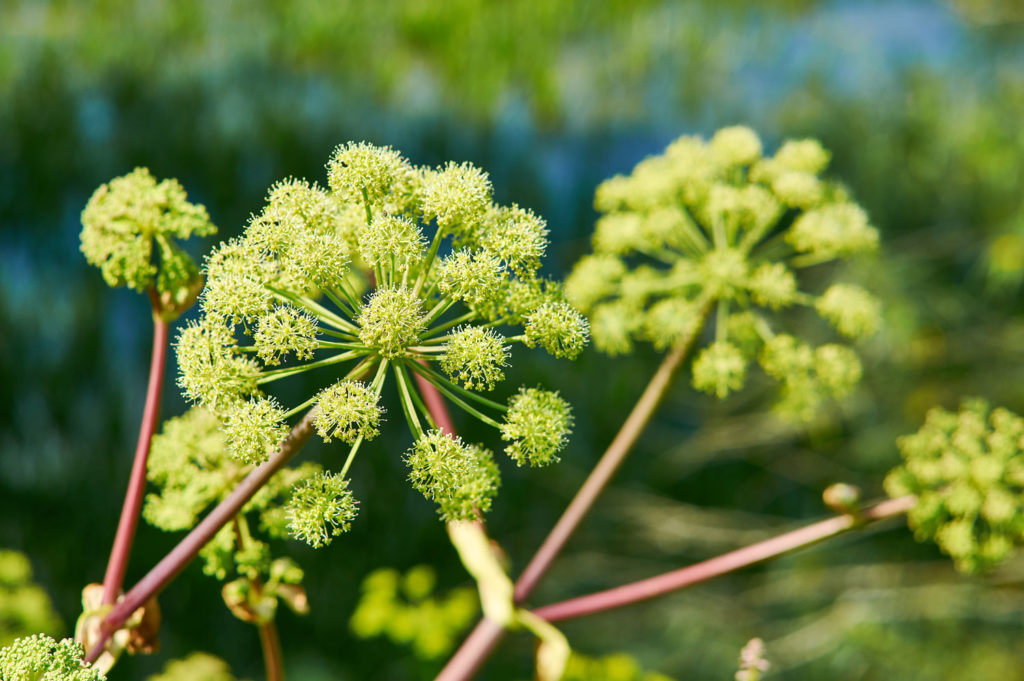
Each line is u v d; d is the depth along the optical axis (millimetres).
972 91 10992
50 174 10297
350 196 1565
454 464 1504
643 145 13398
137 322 9484
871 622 8297
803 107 12875
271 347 1453
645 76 14906
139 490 1659
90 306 9141
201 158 10891
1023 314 9094
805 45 14781
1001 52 12211
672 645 8727
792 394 2834
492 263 1523
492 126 13070
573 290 2709
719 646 8461
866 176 10672
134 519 1648
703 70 14773
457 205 1534
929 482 2416
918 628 8477
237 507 1513
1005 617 8258
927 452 2475
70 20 13875
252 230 1512
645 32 15781
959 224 9859
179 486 1890
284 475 1915
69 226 10164
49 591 7676
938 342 8945
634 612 9000
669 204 2832
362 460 8805
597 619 8961
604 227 2809
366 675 7953
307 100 13117
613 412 9656
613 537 9461
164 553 8156
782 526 9367
